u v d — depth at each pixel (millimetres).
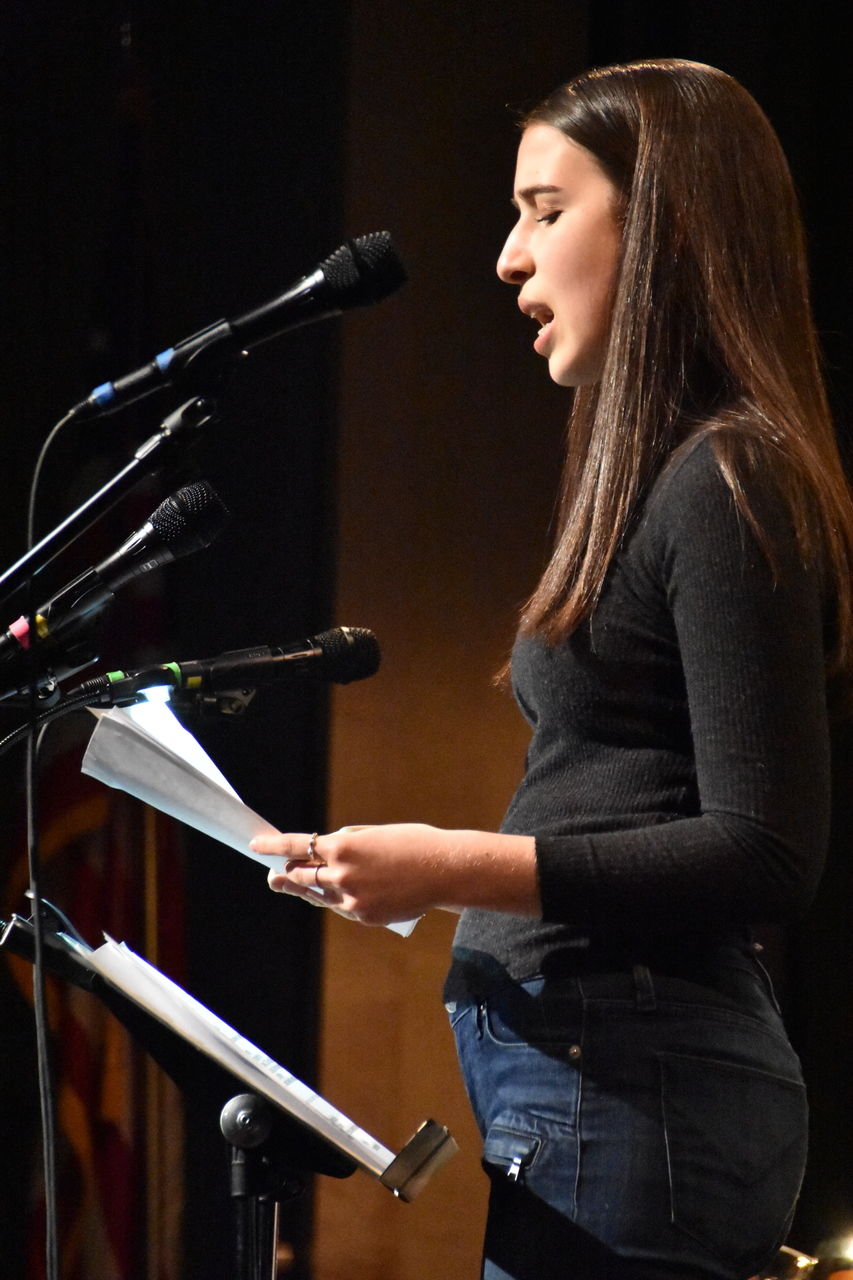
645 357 4379
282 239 9625
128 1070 8820
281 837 4074
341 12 9820
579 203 4625
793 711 3889
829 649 4391
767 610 3918
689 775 4207
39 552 4285
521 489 10180
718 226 4445
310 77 9750
